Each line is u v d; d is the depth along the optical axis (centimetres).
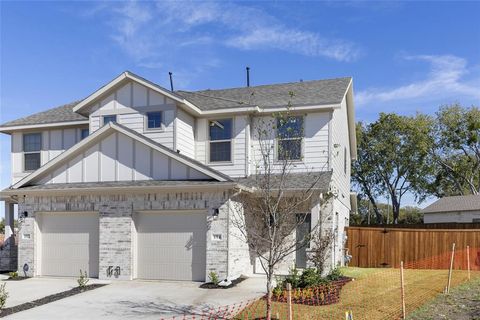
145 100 1720
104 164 1606
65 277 1599
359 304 1084
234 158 1741
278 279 1373
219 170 1755
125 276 1495
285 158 1108
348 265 1983
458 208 3434
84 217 1614
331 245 1504
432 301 1135
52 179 1662
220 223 1425
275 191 1425
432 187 4478
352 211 2997
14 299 1219
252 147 1750
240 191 1448
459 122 4338
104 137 1612
